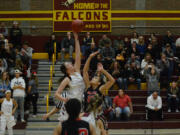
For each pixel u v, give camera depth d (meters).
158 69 19.45
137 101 19.52
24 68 19.06
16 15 24.42
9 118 15.88
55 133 5.78
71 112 5.73
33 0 24.39
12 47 21.45
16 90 17.31
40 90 20.00
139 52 21.62
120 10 24.42
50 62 22.25
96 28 24.33
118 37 23.39
